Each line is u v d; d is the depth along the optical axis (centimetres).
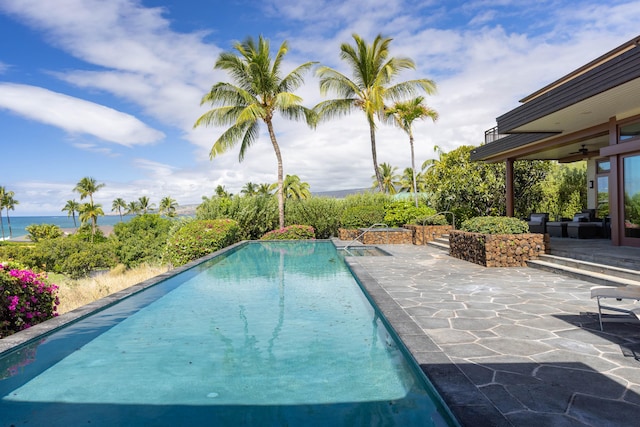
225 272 978
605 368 314
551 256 858
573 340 386
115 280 1273
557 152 1420
